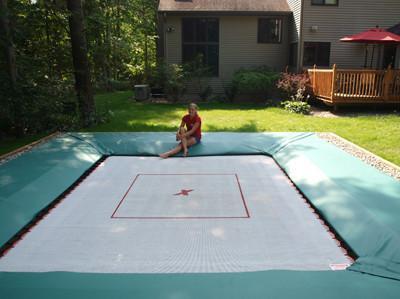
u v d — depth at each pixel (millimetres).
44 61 9398
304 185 4762
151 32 22516
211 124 9430
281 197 4551
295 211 4129
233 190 4801
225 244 3398
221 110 11969
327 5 13445
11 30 7824
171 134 7777
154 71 15289
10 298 2479
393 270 2826
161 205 4324
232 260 3129
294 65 14445
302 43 13672
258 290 2562
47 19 9633
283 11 14312
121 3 18438
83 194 4691
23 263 3086
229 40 14805
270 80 13492
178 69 13906
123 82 20641
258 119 10164
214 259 3146
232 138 7359
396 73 11148
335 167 5266
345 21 13625
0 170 5277
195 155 6504
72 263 3090
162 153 6617
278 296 2494
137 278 2736
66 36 10688
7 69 7844
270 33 14867
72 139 7328
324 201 4160
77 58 9305
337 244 3391
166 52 14898
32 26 9211
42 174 5098
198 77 14500
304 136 7469
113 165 5980
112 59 16938
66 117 9047
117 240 3488
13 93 7680
